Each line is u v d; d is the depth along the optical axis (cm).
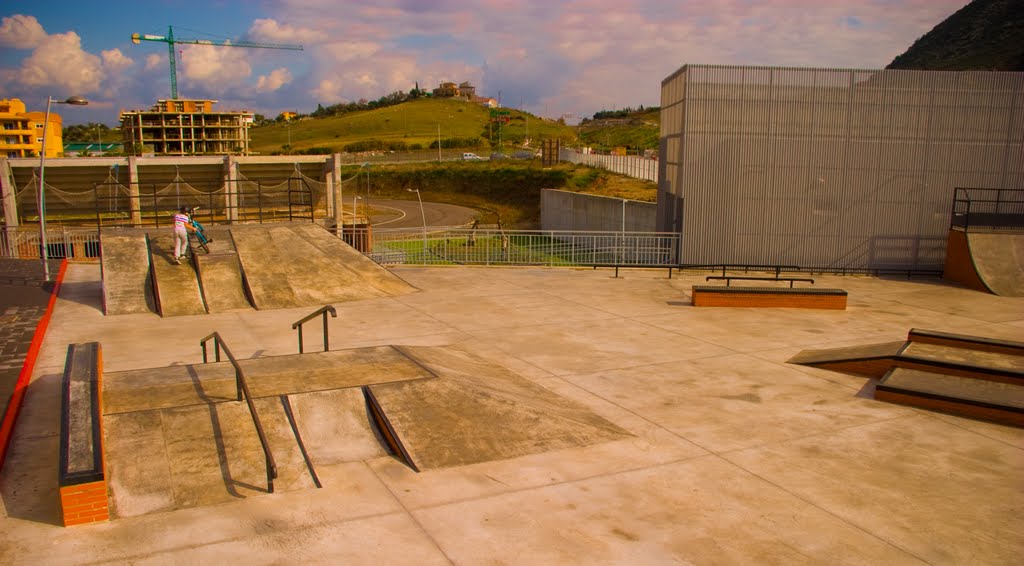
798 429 889
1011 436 873
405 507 666
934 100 2084
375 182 7569
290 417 805
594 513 660
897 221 2145
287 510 655
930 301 1761
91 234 2492
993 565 577
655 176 5172
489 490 705
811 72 2083
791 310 1636
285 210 3206
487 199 6669
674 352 1259
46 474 726
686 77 2084
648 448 823
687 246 2172
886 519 655
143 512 643
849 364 1130
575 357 1220
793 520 651
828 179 2133
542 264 2305
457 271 2152
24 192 2656
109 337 1327
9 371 1064
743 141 2116
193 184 2931
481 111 19438
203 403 809
